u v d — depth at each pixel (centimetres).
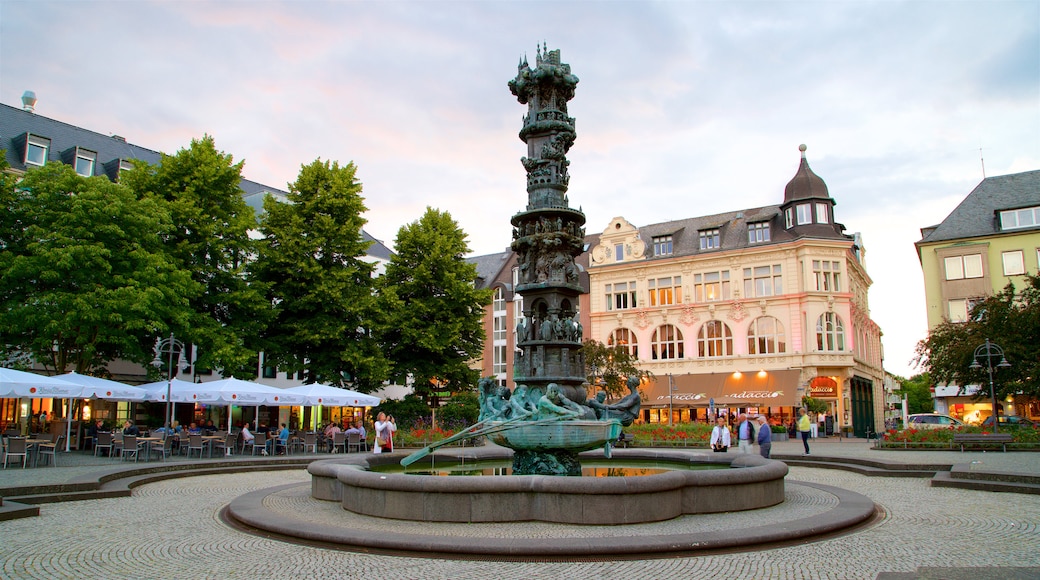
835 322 4697
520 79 1584
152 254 2709
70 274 2550
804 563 837
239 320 3212
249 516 1112
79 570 819
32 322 2453
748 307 4891
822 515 1080
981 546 929
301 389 2717
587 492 1035
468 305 4016
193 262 3116
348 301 3484
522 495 1060
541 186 1526
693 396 4822
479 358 4106
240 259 3444
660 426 3497
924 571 742
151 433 2533
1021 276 4375
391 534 947
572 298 1511
